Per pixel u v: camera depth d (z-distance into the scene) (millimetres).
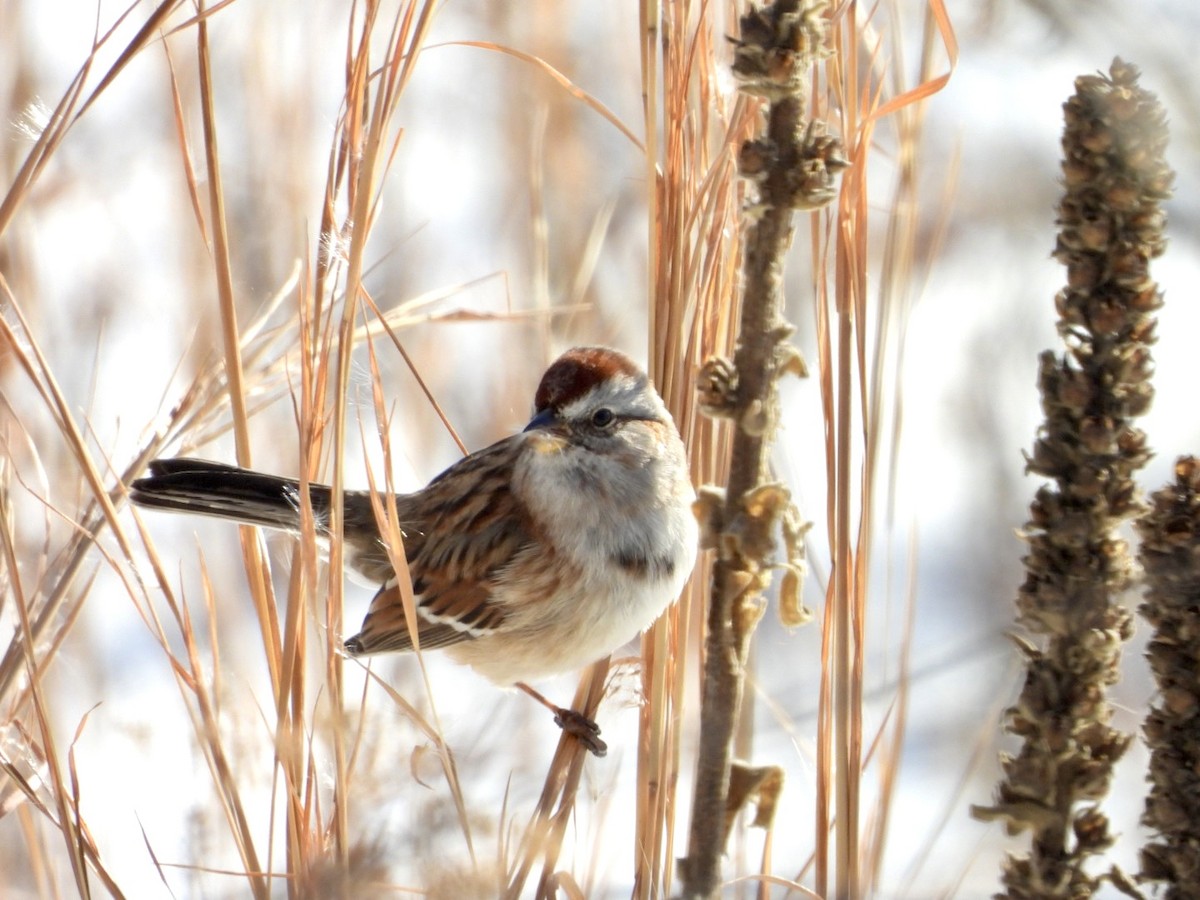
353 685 8789
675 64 6070
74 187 11383
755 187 4844
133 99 12289
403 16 6898
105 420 9766
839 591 5789
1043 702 4543
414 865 5051
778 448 8602
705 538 4832
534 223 9578
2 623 7391
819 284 5906
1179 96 9867
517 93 12234
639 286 11578
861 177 5602
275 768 5988
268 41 11164
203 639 9656
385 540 6145
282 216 10930
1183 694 4484
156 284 11414
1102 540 4453
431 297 8250
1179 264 13875
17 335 7898
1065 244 4391
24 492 8797
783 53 4430
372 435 10656
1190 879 4508
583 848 7379
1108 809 8648
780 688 9602
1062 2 10516
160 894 7367
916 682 9539
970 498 12281
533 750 8383
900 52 6625
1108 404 4383
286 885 6523
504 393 11016
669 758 6344
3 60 10344
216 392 7496
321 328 6742
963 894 7117
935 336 13273
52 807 7152
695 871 5016
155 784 7969
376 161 5852
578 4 13125
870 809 7320
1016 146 13258
